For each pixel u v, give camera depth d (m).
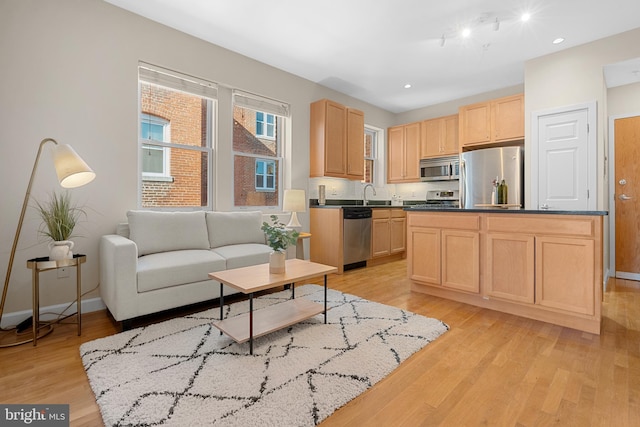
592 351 1.97
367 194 5.80
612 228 4.03
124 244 2.21
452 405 1.45
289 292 3.22
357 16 2.98
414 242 3.19
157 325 2.31
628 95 3.90
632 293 3.27
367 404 1.46
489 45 3.51
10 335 2.18
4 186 2.34
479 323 2.42
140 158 3.09
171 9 2.88
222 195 3.64
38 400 1.46
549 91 3.70
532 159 3.81
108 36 2.79
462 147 4.90
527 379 1.66
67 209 2.36
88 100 2.69
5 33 2.32
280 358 1.84
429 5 2.80
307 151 4.55
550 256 2.35
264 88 4.00
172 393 1.49
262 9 2.87
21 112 2.39
